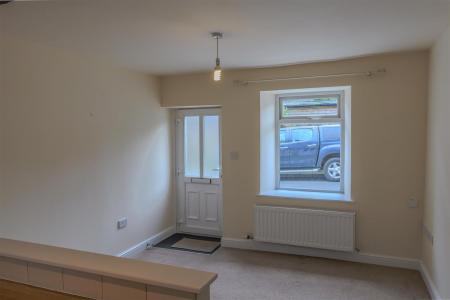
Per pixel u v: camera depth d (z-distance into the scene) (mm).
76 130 3439
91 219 3641
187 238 4988
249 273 3758
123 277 1319
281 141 4746
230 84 4484
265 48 3330
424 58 3592
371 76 3799
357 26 2684
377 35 2947
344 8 2291
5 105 2750
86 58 3555
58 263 1453
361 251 3982
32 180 2984
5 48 2752
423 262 3611
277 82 4238
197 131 5051
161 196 4891
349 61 3883
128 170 4203
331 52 3541
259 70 4324
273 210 4266
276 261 4094
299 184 4688
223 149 4578
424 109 3625
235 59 3801
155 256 4285
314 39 3037
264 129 4480
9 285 1547
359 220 3963
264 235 4332
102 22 2494
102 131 3779
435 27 2734
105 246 3840
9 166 2785
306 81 4098
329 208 4078
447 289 2688
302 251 4270
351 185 3969
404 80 3680
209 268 3910
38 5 2160
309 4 2207
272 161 4715
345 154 4328
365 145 3881
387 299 3158
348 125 4098
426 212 3520
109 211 3896
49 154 3145
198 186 5113
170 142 5090
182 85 4730
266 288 3398
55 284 1492
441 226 2889
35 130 3004
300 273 3738
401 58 3676
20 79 2869
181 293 1239
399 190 3773
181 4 2170
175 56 3592
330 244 4020
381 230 3877
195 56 3609
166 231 5008
